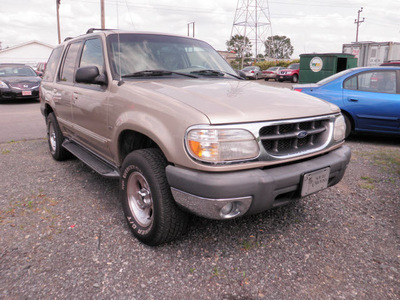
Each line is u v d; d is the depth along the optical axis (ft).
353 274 7.70
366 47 55.06
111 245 8.82
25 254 8.36
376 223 10.12
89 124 11.52
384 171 14.80
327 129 8.97
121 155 10.02
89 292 7.04
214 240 9.08
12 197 11.84
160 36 12.14
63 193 12.26
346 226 9.94
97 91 10.77
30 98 40.91
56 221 10.10
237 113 7.31
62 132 15.51
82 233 9.41
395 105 18.52
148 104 8.36
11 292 7.00
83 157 12.40
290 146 8.16
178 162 7.36
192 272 7.73
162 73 10.63
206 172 7.07
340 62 52.54
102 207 11.10
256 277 7.59
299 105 8.46
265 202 7.38
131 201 9.25
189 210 7.45
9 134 23.18
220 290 7.17
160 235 8.25
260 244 8.91
